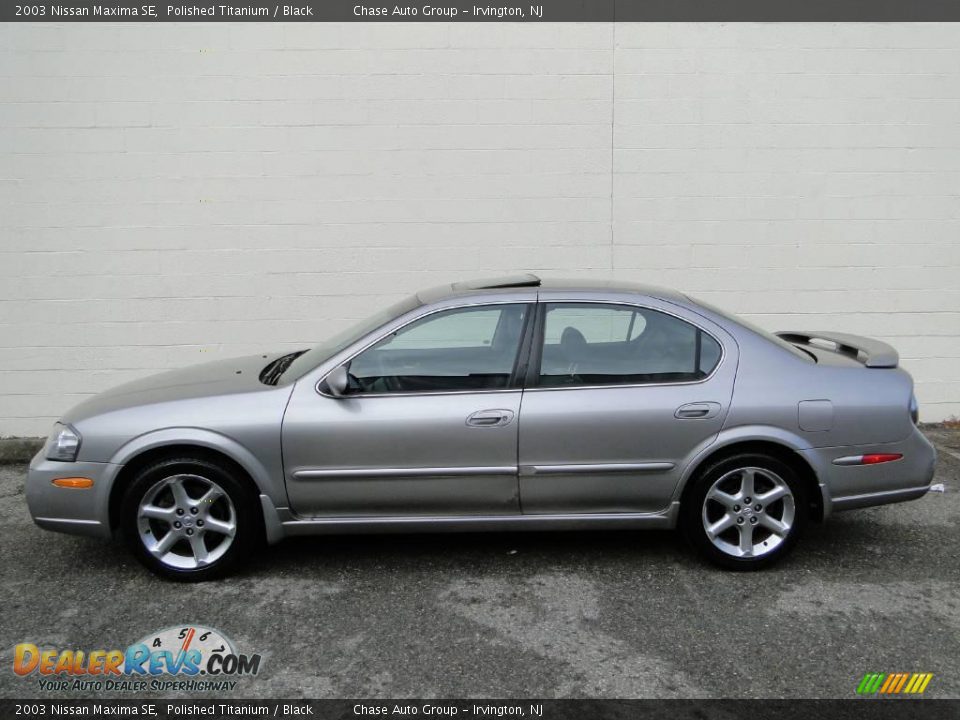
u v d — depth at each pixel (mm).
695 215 7008
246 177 6895
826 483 4258
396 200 6945
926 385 7207
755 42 6855
